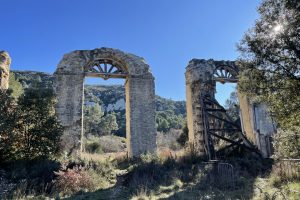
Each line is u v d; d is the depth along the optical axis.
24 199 8.82
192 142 20.09
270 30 10.15
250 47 10.73
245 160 15.16
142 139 18.03
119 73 19.36
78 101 17.69
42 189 10.04
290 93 10.34
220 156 16.97
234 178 11.14
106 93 89.75
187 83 22.06
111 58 19.42
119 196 9.36
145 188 10.03
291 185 9.61
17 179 10.64
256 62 10.71
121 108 80.19
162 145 35.56
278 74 10.39
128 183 11.16
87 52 18.98
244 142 17.95
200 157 16.05
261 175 12.95
